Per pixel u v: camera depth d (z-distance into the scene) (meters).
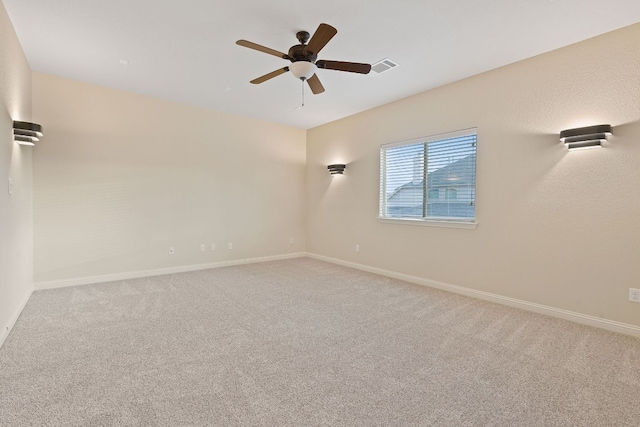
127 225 4.49
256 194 5.85
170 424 1.56
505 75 3.46
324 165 6.07
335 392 1.86
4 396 1.77
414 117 4.43
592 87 2.87
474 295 3.76
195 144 5.09
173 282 4.34
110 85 4.20
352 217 5.46
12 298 2.81
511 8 2.46
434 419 1.63
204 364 2.16
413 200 4.56
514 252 3.42
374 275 4.86
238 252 5.66
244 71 3.71
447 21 2.65
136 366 2.12
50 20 2.71
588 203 2.91
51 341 2.48
